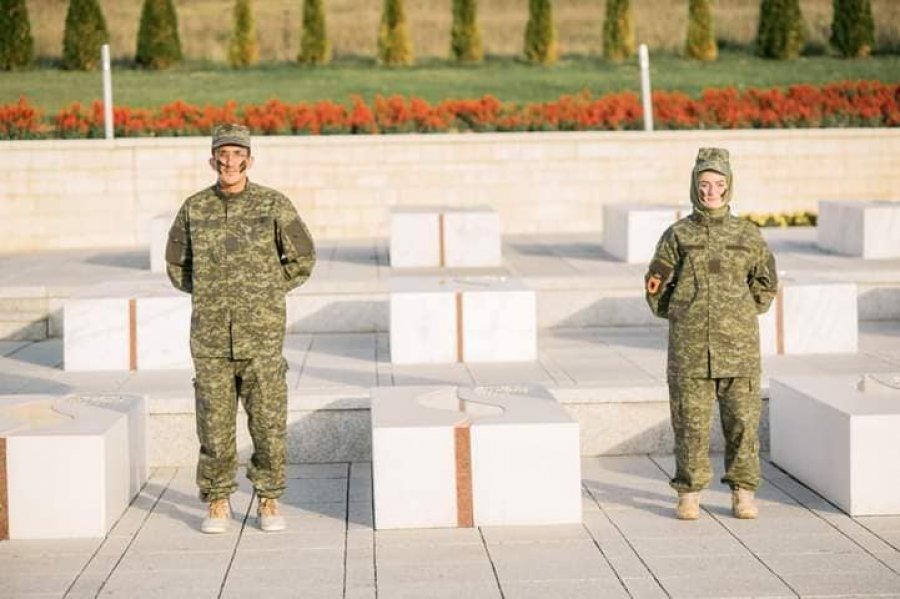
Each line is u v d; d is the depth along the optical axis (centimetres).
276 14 3562
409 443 815
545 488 823
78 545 796
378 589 705
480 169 2259
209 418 805
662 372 1157
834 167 2323
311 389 1070
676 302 812
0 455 806
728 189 804
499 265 1697
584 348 1314
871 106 2545
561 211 2278
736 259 803
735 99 2514
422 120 2417
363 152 2239
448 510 820
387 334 1437
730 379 812
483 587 706
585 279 1470
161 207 2191
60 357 1306
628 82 3356
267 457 815
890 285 1497
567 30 3588
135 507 882
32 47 3278
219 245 792
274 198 800
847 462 836
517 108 2506
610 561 749
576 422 823
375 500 817
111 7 3466
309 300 1446
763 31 3469
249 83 3319
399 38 3447
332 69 3438
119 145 2172
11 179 2156
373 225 2252
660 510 857
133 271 1738
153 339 1202
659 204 1834
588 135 2267
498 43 3562
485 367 1203
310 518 850
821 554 757
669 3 3603
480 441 819
